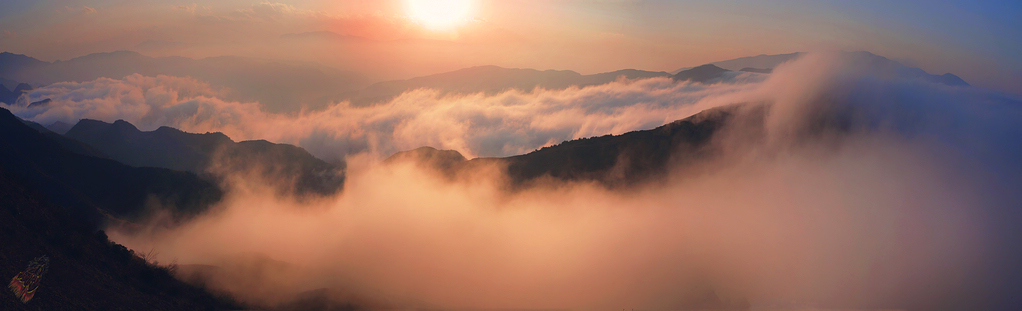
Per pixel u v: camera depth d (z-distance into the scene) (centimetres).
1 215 4306
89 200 9556
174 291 5466
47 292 3834
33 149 11556
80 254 4709
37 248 4284
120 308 4344
